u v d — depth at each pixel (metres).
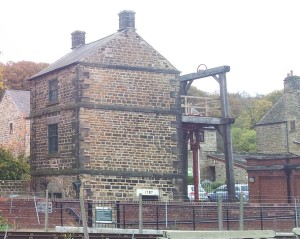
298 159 29.42
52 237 17.52
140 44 27.45
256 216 24.84
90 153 25.67
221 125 29.08
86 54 26.39
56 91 27.89
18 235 17.33
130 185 26.22
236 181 46.75
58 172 26.84
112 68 26.58
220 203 17.92
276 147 45.62
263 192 30.95
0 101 49.59
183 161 28.39
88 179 25.42
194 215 23.08
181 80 28.95
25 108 44.53
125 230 19.25
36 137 29.17
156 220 22.47
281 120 45.25
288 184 29.66
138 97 27.02
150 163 26.84
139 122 26.86
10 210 21.91
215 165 52.91
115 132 26.28
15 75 72.69
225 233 15.41
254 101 84.44
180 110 27.95
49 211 21.55
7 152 33.47
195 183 29.66
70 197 25.83
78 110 25.73
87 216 21.98
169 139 27.47
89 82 26.03
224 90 28.47
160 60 27.80
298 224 24.95
